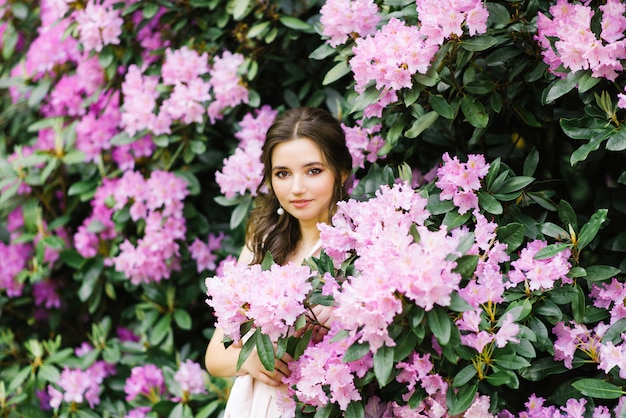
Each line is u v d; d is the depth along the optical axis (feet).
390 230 4.78
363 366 4.97
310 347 5.13
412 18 6.40
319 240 5.92
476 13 5.47
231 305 5.01
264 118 8.00
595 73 5.28
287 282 4.95
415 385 5.12
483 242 5.29
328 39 7.00
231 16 8.49
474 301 4.91
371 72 5.56
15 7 9.87
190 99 8.02
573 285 5.48
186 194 8.38
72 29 8.61
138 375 8.26
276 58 8.29
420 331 4.59
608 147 5.33
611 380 5.45
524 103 6.37
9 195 9.20
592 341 5.46
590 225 5.45
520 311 4.97
